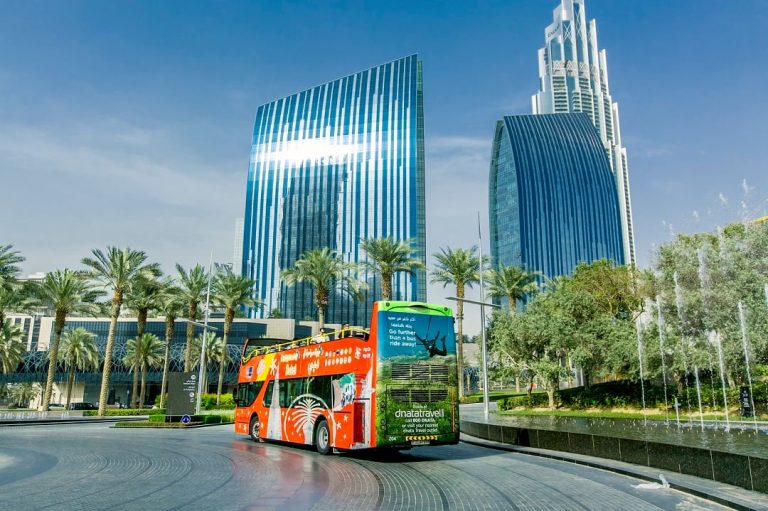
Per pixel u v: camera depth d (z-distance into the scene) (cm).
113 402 9856
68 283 4916
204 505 945
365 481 1216
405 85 15025
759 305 2812
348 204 14300
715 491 987
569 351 3947
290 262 14312
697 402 2958
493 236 19375
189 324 5791
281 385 2136
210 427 3459
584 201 19188
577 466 1466
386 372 1580
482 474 1324
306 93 15800
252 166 15450
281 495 1039
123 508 927
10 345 7306
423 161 14550
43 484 1191
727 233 3538
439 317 1717
